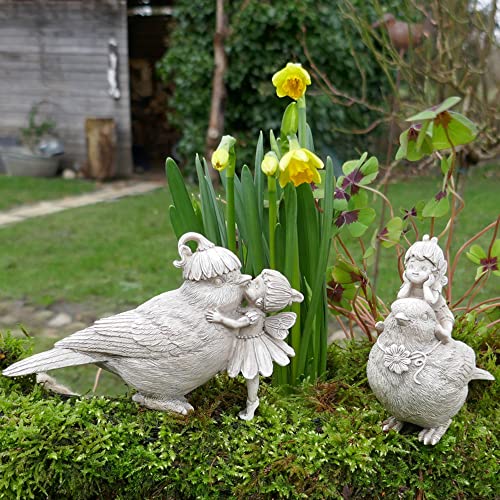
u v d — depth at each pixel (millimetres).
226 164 1243
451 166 1528
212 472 1116
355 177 1548
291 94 1245
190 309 1104
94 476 1139
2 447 1134
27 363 1087
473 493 1188
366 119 6219
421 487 1155
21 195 6219
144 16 8758
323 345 1484
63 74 7402
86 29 7207
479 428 1230
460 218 4660
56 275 3842
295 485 1116
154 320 1097
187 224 1396
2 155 7273
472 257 1598
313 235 1368
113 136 7156
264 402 1261
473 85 2967
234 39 5668
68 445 1130
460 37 2844
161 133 9117
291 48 5750
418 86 2795
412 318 1055
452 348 1074
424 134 1394
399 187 5566
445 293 1799
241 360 1155
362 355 1532
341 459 1136
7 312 3295
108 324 1104
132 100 9109
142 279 3777
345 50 5742
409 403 1077
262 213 1430
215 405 1226
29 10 7242
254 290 1140
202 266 1091
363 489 1151
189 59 5996
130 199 6102
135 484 1134
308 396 1342
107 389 2514
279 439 1158
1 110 7641
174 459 1127
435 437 1143
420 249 1104
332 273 1605
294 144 1194
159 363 1097
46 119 7555
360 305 1775
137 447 1134
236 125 6195
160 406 1181
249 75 5863
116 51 7188
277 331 1183
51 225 5055
